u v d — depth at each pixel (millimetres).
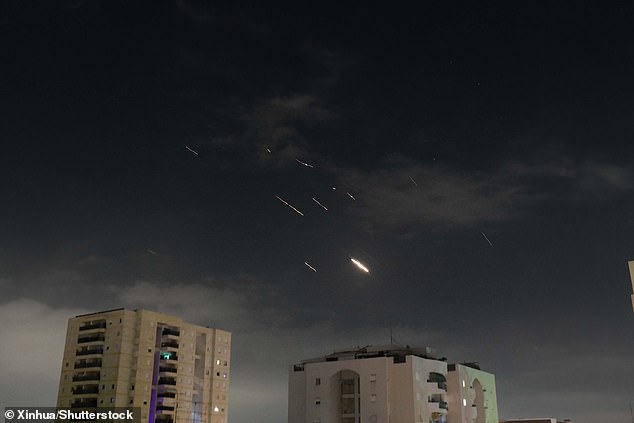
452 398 116938
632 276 47781
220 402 124062
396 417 105812
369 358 110250
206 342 125250
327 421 109438
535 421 139500
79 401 108812
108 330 111750
